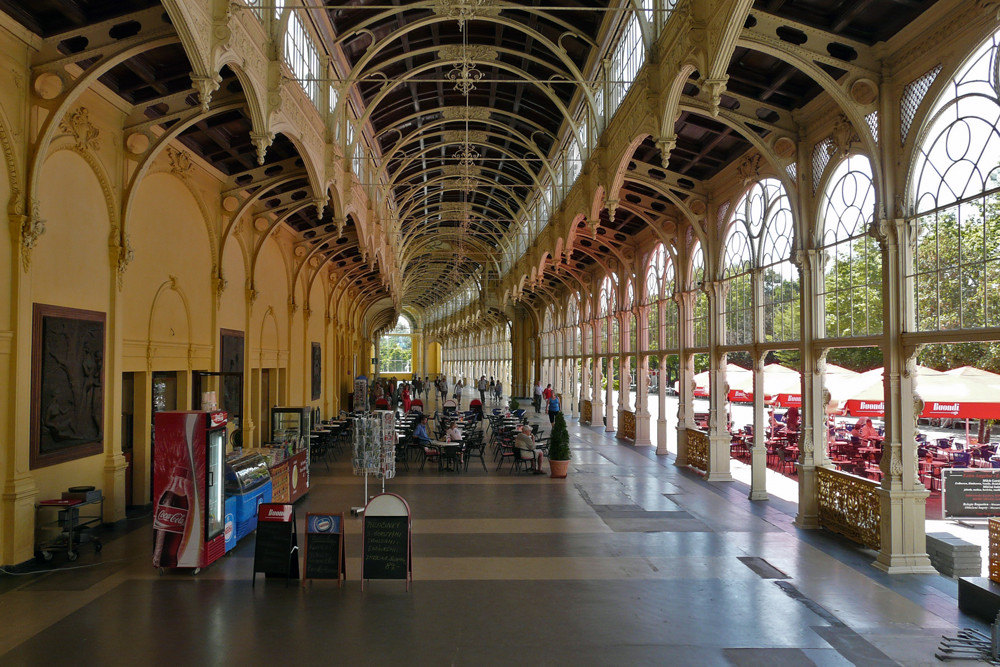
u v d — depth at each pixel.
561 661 5.90
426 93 21.00
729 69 10.41
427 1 12.02
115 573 8.26
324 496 13.34
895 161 8.77
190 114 10.18
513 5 11.83
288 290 19.92
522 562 8.98
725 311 15.23
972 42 7.40
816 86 10.30
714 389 15.59
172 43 8.54
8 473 8.05
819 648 6.26
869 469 15.09
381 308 47.75
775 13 8.54
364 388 30.61
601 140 14.00
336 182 13.77
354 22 14.73
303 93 11.18
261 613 7.00
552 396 30.06
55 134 8.61
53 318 8.70
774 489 14.80
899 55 8.56
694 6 7.76
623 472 16.77
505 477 15.93
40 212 8.44
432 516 11.70
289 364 19.97
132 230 10.76
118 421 10.33
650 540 10.20
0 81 7.64
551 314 38.25
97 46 8.12
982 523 11.49
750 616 7.06
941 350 21.62
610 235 21.67
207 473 8.37
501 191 31.31
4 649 6.04
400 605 7.28
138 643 6.20
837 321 10.58
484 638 6.39
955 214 7.86
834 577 8.46
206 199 13.41
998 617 6.04
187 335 12.76
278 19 9.46
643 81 10.34
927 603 7.53
